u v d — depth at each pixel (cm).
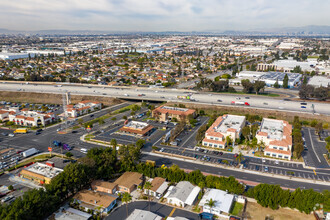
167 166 16088
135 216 11094
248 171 15525
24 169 15000
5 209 10381
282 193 11944
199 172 13988
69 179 12794
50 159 16488
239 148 18838
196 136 19500
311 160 17012
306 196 11656
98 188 13400
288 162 16712
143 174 14938
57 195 12256
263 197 12062
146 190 13250
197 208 12138
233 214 11638
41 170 14875
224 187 12962
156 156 17588
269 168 15900
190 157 17350
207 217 11225
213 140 19162
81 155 17688
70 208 11888
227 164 16388
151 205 12381
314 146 19300
